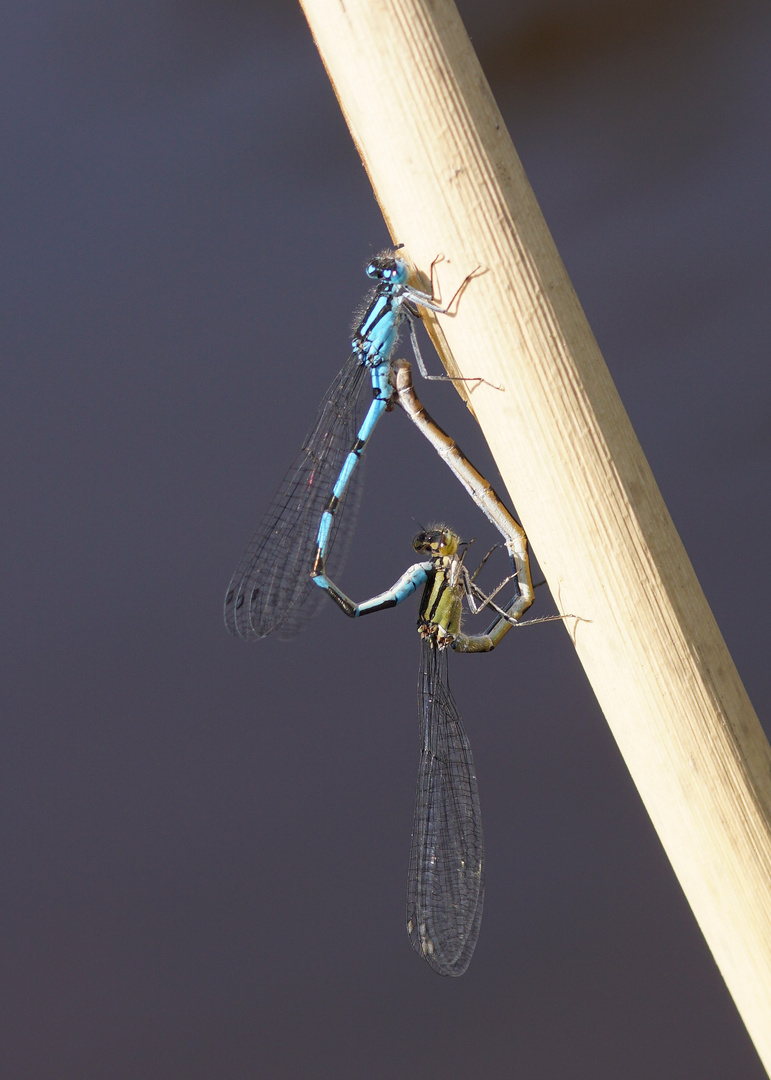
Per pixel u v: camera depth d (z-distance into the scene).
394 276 0.73
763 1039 0.72
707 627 0.71
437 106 0.71
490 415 0.71
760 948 0.71
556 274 0.71
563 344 0.71
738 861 0.71
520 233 0.71
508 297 0.71
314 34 0.71
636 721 0.72
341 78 0.71
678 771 0.71
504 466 0.72
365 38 0.71
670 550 0.71
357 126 0.71
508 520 0.73
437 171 0.71
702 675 0.71
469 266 0.71
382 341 0.73
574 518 0.71
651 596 0.71
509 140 0.71
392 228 0.71
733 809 0.71
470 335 0.71
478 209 0.71
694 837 0.72
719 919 0.72
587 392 0.71
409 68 0.71
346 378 0.73
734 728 0.71
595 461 0.71
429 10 0.71
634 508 0.71
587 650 0.72
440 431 0.73
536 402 0.71
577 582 0.71
